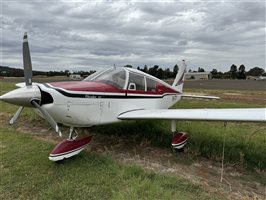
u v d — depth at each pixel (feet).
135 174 10.73
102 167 11.44
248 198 9.30
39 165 11.59
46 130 19.08
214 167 12.35
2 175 10.47
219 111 12.85
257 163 12.68
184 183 10.20
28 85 12.00
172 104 21.48
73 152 12.33
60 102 11.73
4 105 29.48
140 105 16.48
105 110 13.82
